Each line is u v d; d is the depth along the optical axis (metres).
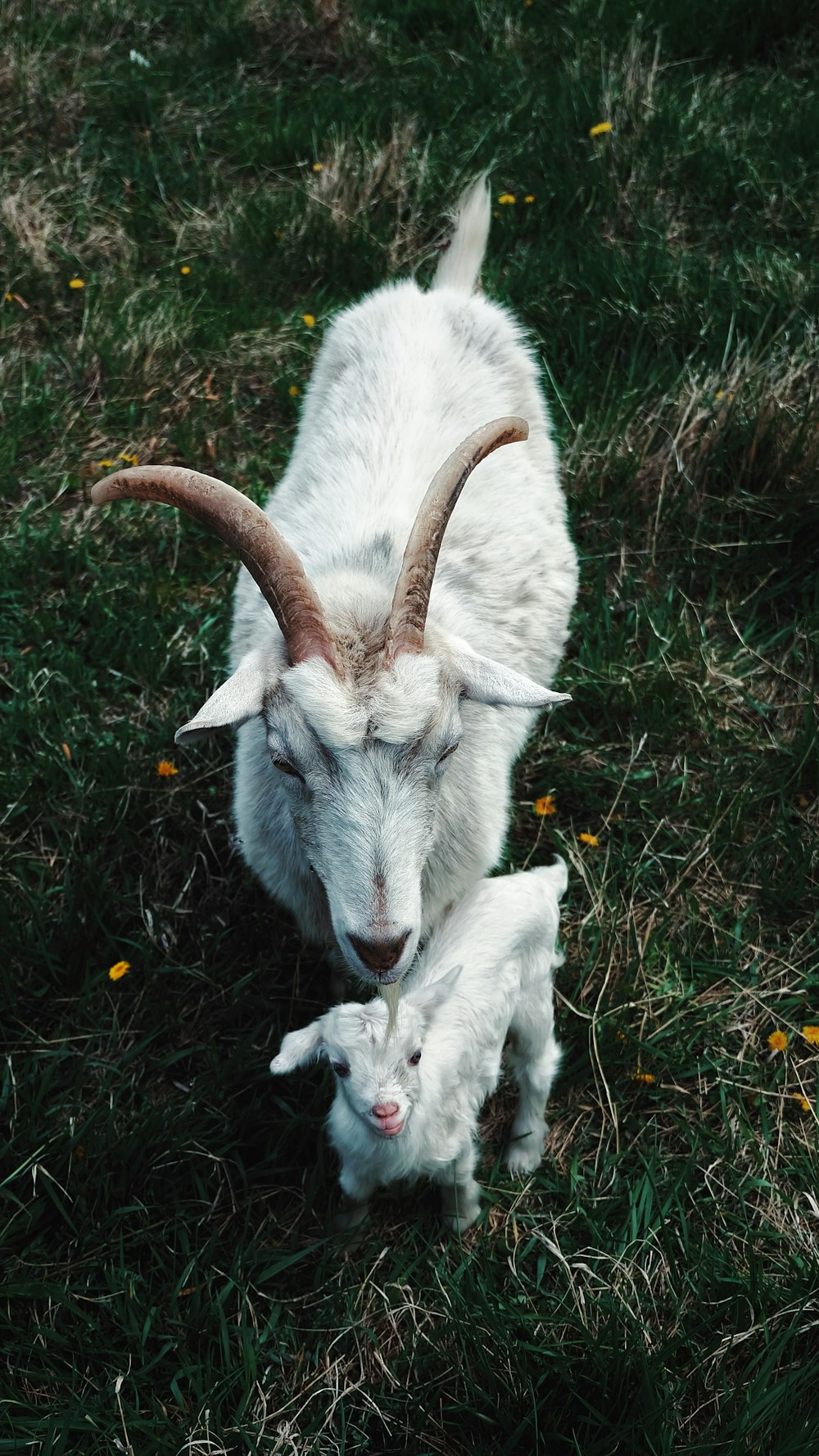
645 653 2.69
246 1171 2.19
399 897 1.95
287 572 1.96
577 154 3.61
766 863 2.46
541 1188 2.21
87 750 2.53
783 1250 2.11
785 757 2.55
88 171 3.81
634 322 3.09
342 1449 1.97
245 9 4.39
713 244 3.44
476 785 2.22
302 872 2.22
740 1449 1.92
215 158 3.93
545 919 2.24
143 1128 2.18
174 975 2.36
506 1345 2.00
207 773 2.53
